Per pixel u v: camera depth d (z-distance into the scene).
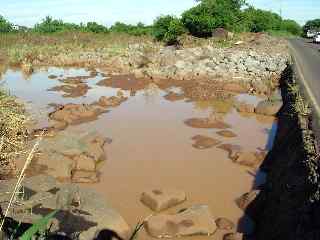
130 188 11.33
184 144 14.84
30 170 11.09
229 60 30.25
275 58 30.36
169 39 40.88
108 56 35.75
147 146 14.57
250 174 12.39
